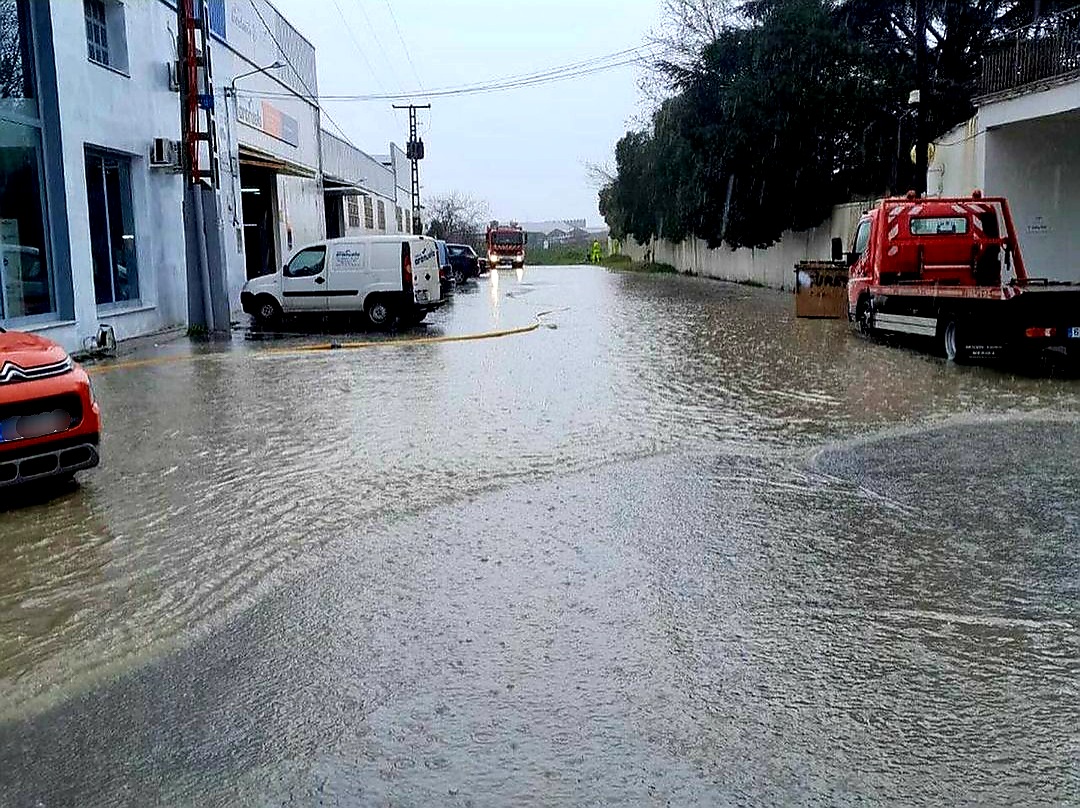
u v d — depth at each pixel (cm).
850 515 666
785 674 431
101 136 1734
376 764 364
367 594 532
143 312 1945
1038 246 2183
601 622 490
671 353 1581
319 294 2077
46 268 1559
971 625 483
